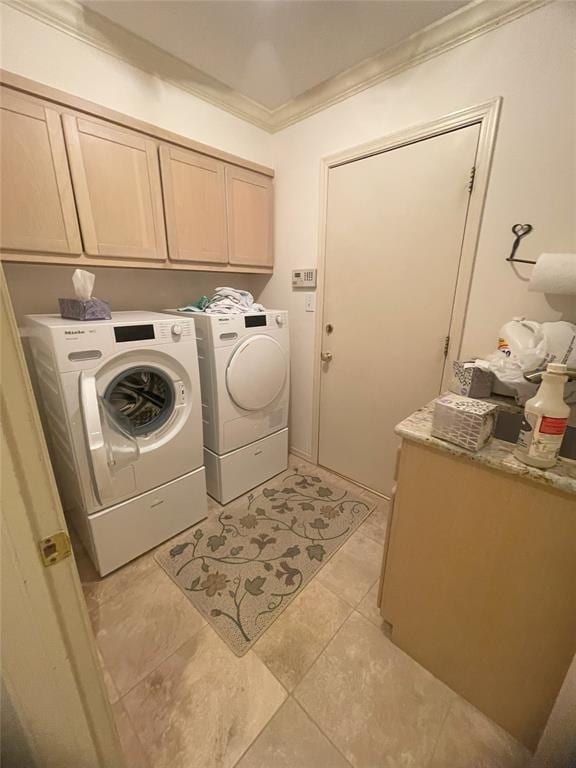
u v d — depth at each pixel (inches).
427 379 69.4
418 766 35.9
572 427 37.5
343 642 48.3
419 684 43.3
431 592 41.5
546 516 30.8
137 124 59.1
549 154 48.8
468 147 55.4
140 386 63.2
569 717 29.2
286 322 82.0
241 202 80.0
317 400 91.4
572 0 43.7
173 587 56.9
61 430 54.1
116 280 74.5
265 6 51.1
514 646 35.7
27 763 23.8
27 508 17.6
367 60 62.4
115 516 57.4
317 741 37.8
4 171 47.9
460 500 36.3
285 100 76.7
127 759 36.3
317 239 81.3
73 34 54.4
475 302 60.0
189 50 61.4
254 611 52.8
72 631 21.1
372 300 74.2
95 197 56.8
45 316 58.8
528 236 52.5
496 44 50.1
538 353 43.5
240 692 42.3
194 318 69.9
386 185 66.6
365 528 71.6
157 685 43.1
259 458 84.7
